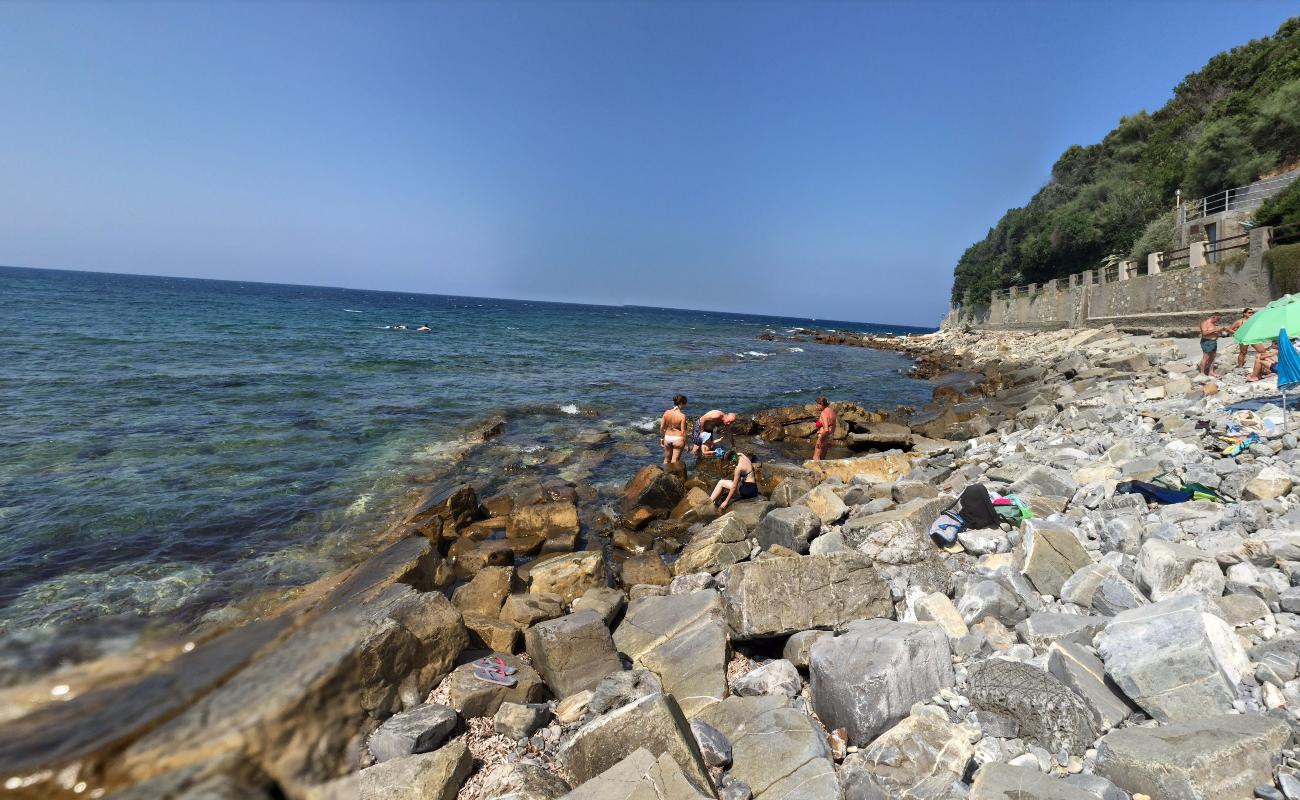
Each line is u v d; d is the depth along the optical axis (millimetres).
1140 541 5930
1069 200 52156
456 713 4184
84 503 8852
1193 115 43938
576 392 21375
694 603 5703
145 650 2469
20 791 1562
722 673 4684
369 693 4145
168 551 7594
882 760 3553
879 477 11258
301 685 2070
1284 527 5523
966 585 5703
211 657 2312
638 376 26859
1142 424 10797
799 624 5117
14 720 1932
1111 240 41469
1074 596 5227
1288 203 22406
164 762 1708
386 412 16250
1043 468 8250
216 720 1896
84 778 1632
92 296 62875
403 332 44406
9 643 2609
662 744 3436
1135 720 3652
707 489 11156
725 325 101562
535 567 7141
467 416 16312
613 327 70750
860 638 4359
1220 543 5352
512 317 82000
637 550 8711
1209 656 3518
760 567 5371
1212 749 2994
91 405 14750
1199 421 9812
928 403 21922
